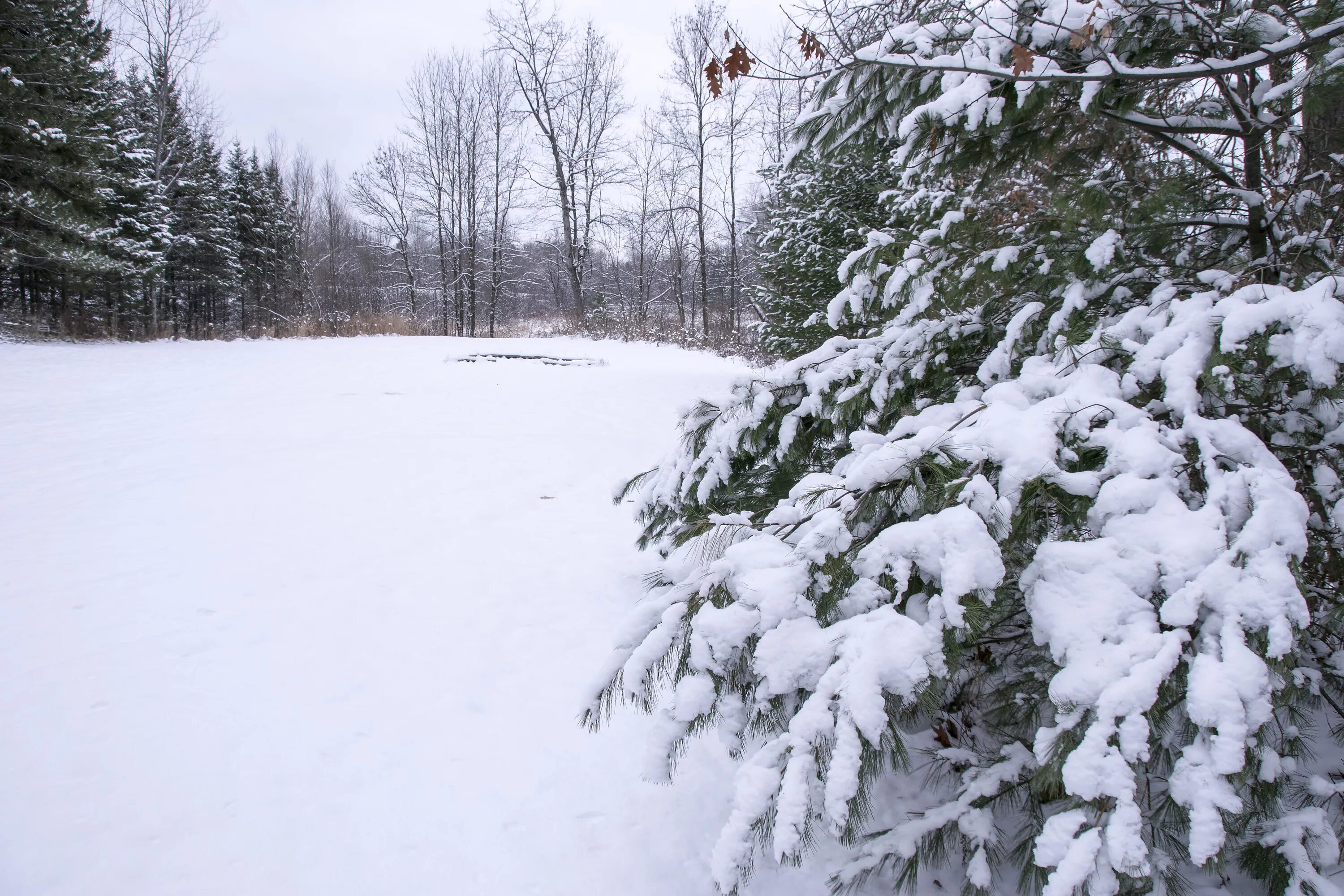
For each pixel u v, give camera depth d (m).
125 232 19.08
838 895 1.90
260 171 32.25
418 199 30.14
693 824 2.29
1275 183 2.53
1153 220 2.51
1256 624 1.34
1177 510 1.52
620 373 14.12
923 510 1.79
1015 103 2.45
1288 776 1.76
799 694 1.69
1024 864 1.85
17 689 2.82
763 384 2.98
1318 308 1.55
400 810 2.30
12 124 13.88
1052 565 1.58
